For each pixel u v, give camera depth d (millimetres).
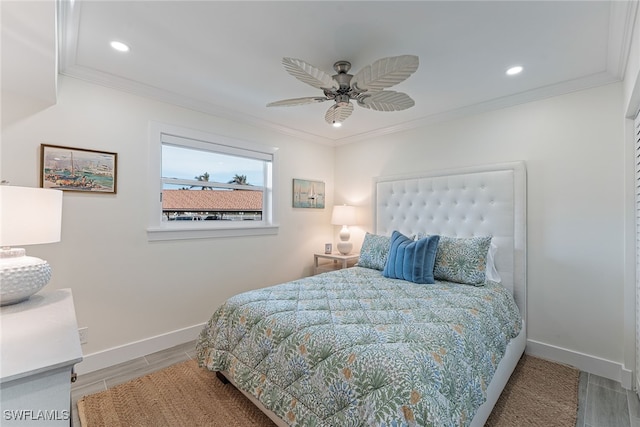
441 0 1447
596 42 1783
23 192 1293
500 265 2635
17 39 1344
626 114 2023
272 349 1581
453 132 3045
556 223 2422
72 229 2170
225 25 1665
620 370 2127
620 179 2150
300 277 3801
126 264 2426
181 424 1671
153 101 2572
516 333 2164
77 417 1733
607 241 2199
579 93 2324
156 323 2594
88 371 2227
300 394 1383
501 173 2660
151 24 1652
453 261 2436
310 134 3826
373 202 3688
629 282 2074
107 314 2332
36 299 1432
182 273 2760
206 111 2902
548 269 2459
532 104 2555
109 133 2336
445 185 3029
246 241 3258
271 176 3504
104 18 1596
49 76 1707
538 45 1830
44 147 2045
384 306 1818
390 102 2062
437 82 2350
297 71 1669
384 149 3650
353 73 2164
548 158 2467
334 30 1701
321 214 4078
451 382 1212
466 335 1501
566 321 2373
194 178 2941
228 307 1968
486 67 2109
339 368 1270
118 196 2383
